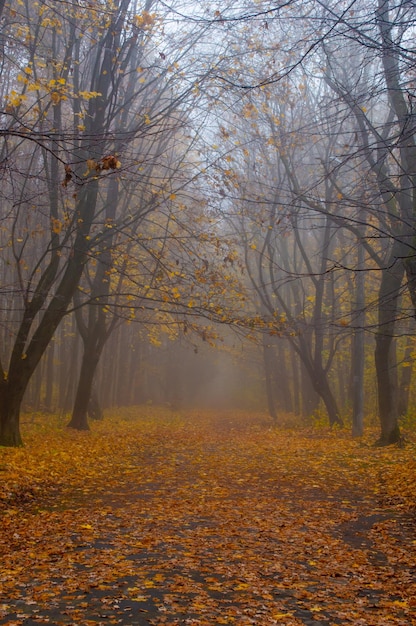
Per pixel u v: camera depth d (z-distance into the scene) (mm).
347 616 5816
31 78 14148
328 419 30203
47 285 18562
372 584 6953
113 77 17438
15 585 6625
